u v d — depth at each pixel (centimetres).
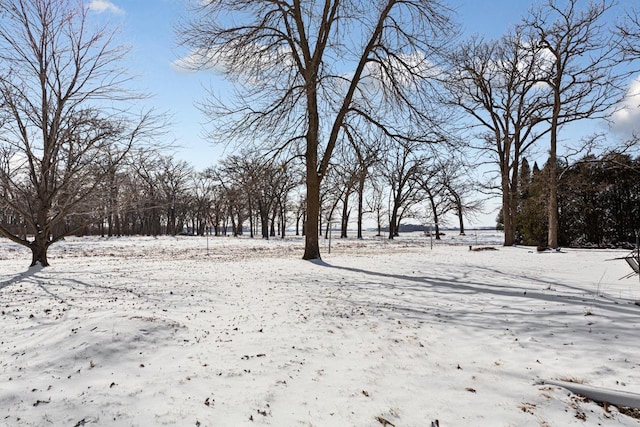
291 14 1379
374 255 1748
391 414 315
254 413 312
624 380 368
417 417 311
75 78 1285
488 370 404
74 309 618
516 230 2973
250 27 1328
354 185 1584
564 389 357
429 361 430
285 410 318
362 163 1442
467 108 2278
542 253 1784
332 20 1358
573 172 2531
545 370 398
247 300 724
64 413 299
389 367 412
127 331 462
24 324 539
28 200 1302
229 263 1374
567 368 401
